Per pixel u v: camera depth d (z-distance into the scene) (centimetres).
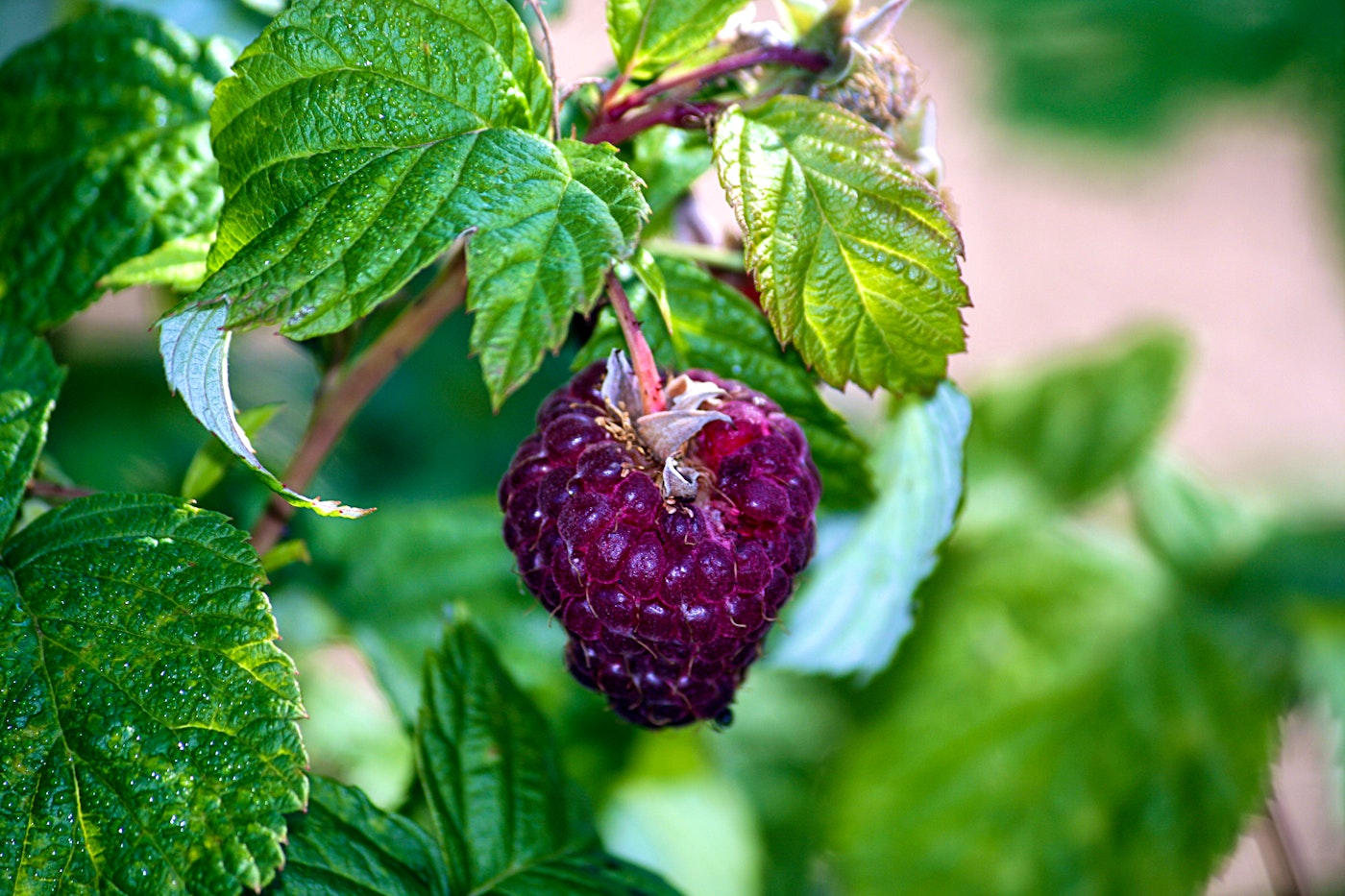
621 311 16
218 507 22
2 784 15
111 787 16
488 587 22
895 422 20
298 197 16
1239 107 26
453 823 18
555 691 22
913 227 16
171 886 15
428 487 27
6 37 23
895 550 20
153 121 18
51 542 16
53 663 16
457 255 18
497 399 15
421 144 16
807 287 16
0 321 18
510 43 16
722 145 16
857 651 21
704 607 16
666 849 26
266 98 16
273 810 16
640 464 16
